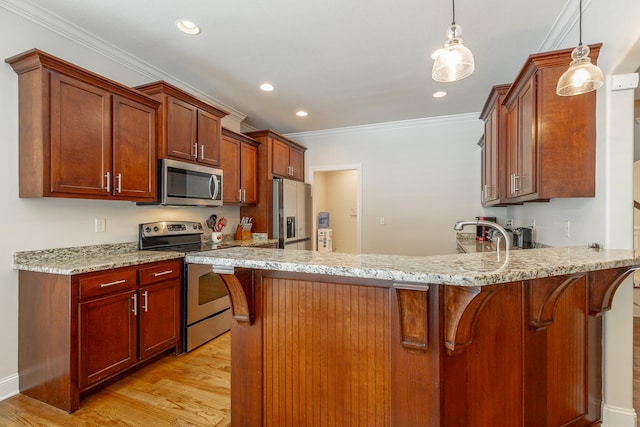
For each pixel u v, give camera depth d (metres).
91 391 2.09
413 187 4.51
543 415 1.48
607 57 1.72
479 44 2.46
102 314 2.05
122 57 2.64
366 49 2.57
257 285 1.54
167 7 2.05
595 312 1.66
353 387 1.36
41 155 1.93
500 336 1.34
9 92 1.99
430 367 1.20
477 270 1.08
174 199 2.73
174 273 2.59
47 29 2.19
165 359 2.57
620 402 1.72
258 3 2.00
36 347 1.99
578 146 1.85
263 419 1.54
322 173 6.55
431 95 3.54
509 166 2.57
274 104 3.83
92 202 2.45
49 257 2.19
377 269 1.13
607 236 1.72
